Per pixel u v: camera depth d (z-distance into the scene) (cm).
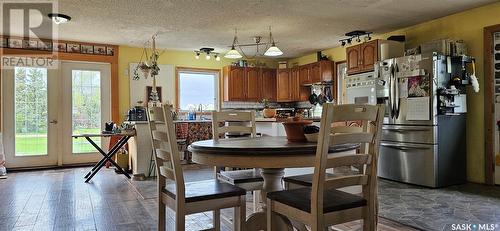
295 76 770
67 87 623
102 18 472
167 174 203
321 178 162
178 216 189
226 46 677
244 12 450
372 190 179
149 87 691
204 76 759
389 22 503
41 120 603
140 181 475
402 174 449
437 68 414
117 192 408
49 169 581
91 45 639
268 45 668
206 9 436
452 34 469
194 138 607
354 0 404
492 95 427
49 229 277
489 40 426
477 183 441
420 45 470
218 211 232
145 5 418
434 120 414
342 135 166
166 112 192
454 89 423
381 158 479
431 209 325
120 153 564
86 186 442
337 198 179
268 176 246
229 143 214
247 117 311
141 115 579
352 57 555
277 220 203
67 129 623
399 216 304
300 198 180
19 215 315
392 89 459
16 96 584
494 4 420
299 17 475
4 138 574
